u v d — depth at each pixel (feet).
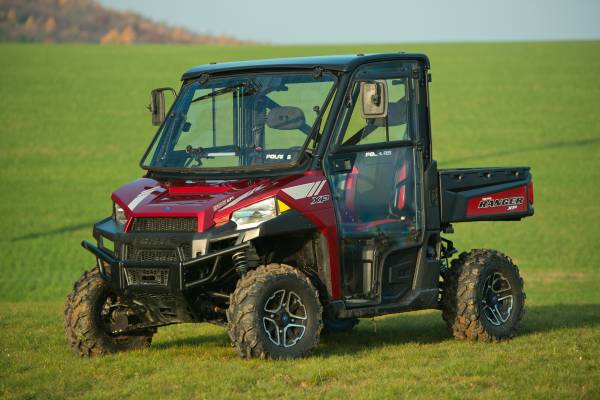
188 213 38.27
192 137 42.63
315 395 32.60
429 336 48.78
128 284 39.27
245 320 37.19
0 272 124.36
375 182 42.29
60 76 319.68
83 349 41.98
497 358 38.91
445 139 227.81
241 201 38.32
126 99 277.44
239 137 41.60
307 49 391.24
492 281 46.29
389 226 42.86
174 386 34.35
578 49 376.07
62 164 206.28
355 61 41.73
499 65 336.49
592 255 139.23
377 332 51.70
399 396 32.63
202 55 378.94
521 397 32.50
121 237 39.60
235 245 37.58
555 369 36.78
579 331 47.88
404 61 43.93
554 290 112.06
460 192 46.24
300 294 38.55
